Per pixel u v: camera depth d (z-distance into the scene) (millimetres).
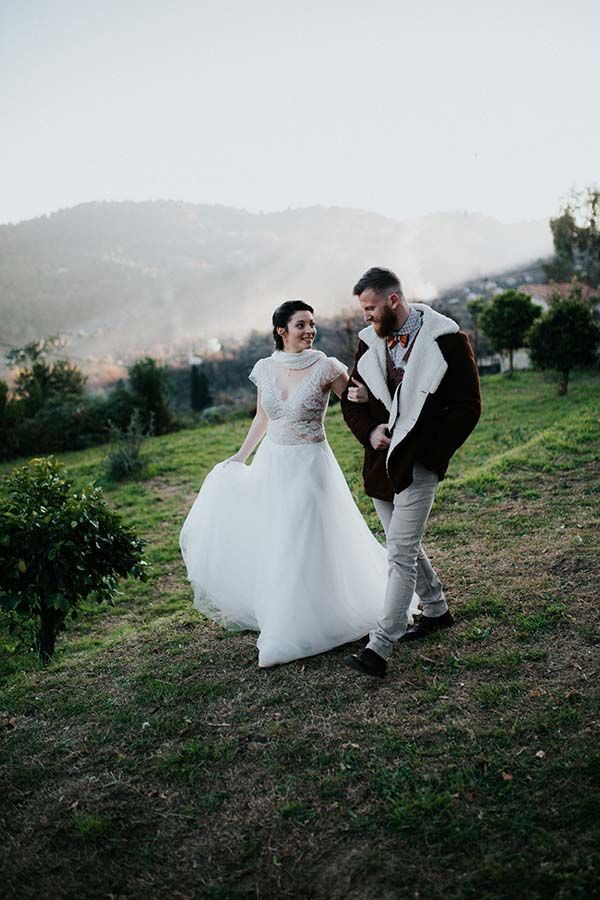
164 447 15961
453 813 2326
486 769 2527
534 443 8547
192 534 4223
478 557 4887
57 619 5000
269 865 2232
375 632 3330
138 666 3902
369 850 2227
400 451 3170
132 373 23453
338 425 15461
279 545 3678
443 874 2088
